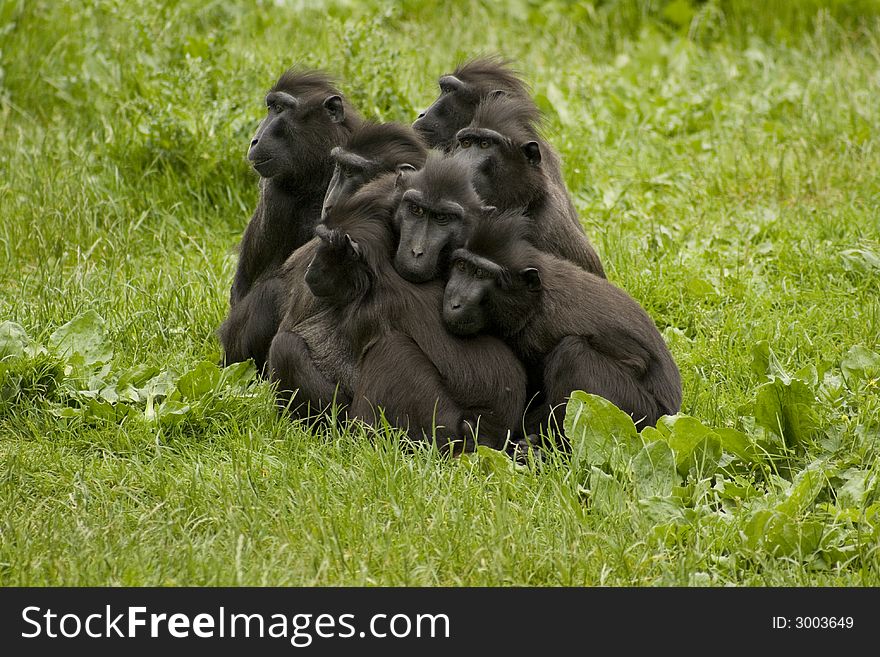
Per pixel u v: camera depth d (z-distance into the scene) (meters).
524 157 17.08
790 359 17.53
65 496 13.50
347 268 14.82
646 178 24.91
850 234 21.84
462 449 14.34
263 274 18.47
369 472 13.49
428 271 14.73
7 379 15.70
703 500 12.98
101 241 21.66
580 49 32.22
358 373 15.00
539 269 14.71
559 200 17.88
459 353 14.55
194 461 14.38
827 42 31.22
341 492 13.34
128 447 14.74
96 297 19.05
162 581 11.58
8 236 21.45
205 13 29.98
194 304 19.27
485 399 14.55
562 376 14.53
